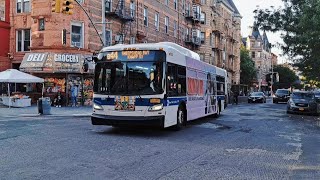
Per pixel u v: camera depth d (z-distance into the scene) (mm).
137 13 37719
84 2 30094
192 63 16656
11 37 31828
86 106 29594
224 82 24859
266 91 110938
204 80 19031
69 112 23719
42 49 29219
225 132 14336
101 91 12898
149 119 12297
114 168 7512
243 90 87125
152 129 14758
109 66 12922
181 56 14867
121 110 12578
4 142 10492
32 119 18719
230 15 77312
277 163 8469
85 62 14188
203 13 59938
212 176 7074
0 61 31188
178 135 13062
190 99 16188
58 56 28719
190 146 10625
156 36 42406
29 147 9703
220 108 23297
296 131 15312
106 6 32781
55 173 6977
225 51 72750
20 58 31500
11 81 25344
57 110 25125
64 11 19859
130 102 12500
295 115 25250
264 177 7086
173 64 13688
